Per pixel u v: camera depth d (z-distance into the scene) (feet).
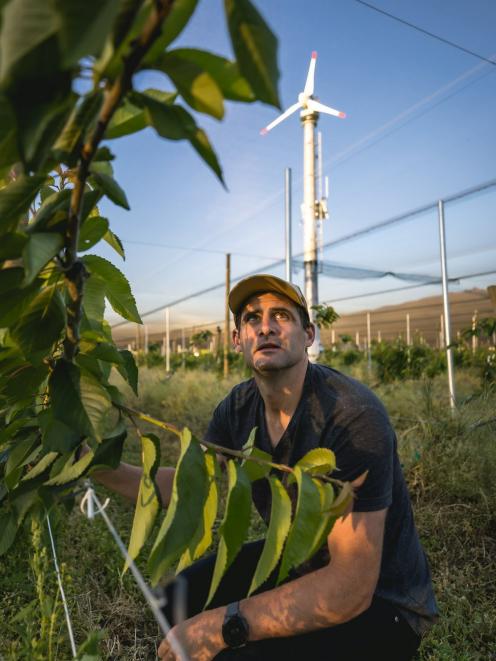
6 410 3.71
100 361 3.80
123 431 2.97
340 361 45.03
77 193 1.85
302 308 5.51
